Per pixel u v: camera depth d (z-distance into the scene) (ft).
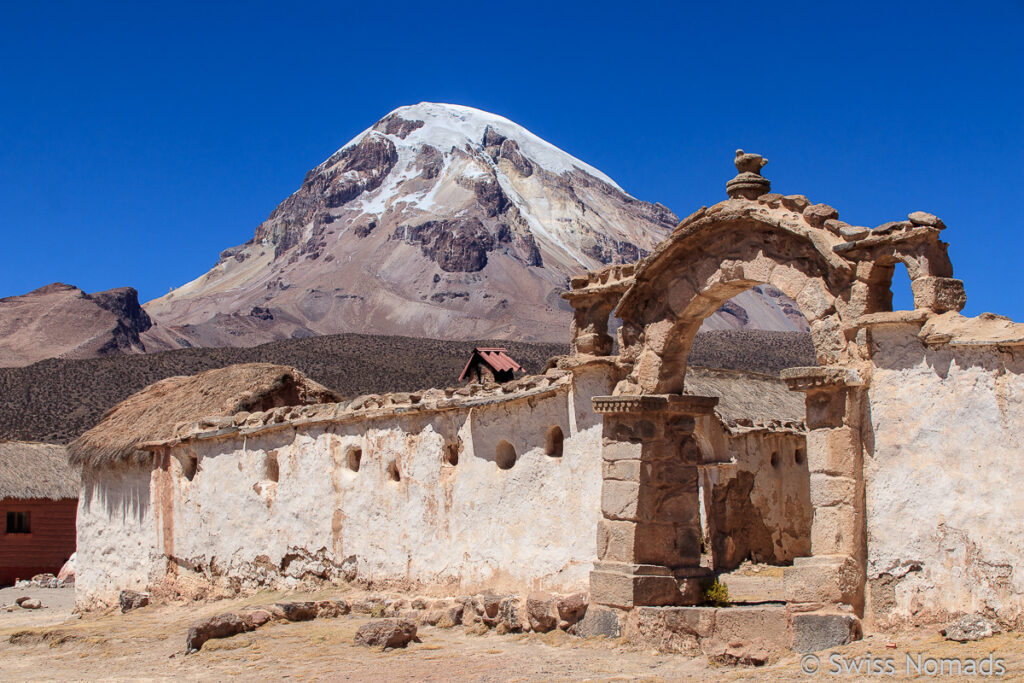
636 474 43.04
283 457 61.77
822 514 37.42
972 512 34.71
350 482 58.18
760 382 88.12
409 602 51.52
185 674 43.68
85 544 75.97
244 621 50.01
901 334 36.91
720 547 69.87
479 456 51.44
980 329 34.94
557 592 46.42
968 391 35.19
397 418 55.93
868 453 37.35
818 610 36.76
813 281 39.09
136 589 70.13
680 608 40.27
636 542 42.73
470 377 109.40
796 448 78.64
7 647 55.88
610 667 38.34
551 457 48.08
